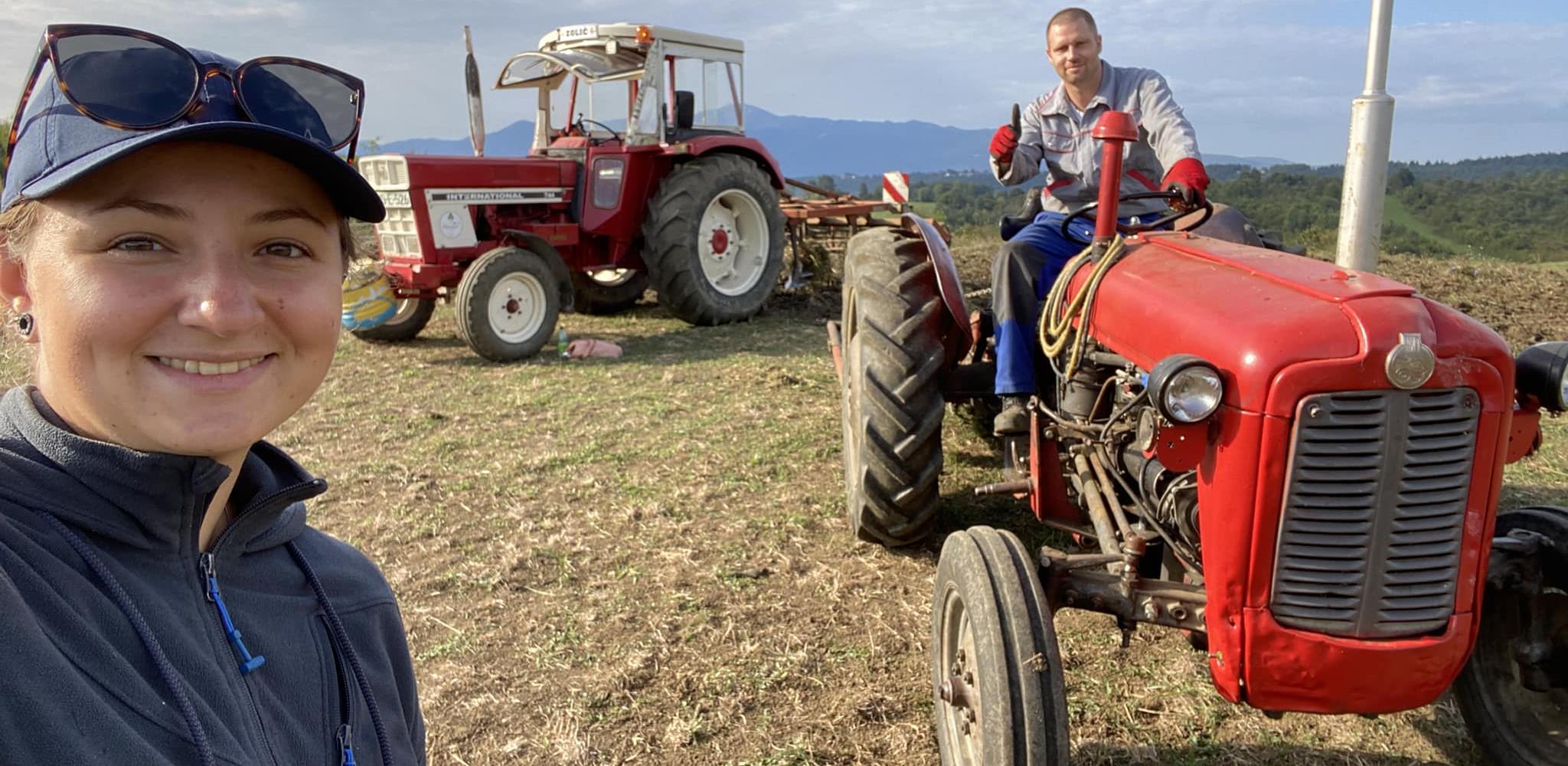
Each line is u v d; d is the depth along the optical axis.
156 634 0.81
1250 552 1.91
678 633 3.05
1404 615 1.89
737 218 8.45
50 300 0.81
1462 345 1.82
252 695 0.91
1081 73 3.77
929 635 3.04
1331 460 1.83
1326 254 11.27
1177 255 2.57
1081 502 2.95
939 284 3.35
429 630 3.09
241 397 0.86
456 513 4.04
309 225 0.91
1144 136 3.81
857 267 3.62
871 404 3.25
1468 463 1.85
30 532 0.78
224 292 0.84
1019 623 2.00
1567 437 4.80
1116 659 2.91
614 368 6.60
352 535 3.83
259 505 0.97
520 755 2.48
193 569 0.89
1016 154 3.92
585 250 8.11
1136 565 2.18
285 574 1.04
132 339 0.82
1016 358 3.20
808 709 2.68
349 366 6.77
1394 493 1.83
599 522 3.93
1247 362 1.88
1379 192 4.18
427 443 4.99
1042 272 3.33
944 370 3.47
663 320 8.53
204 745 0.78
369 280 7.01
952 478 4.41
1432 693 1.92
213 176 0.83
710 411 5.52
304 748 0.96
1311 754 2.49
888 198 9.83
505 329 6.83
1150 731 2.58
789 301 9.50
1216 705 2.68
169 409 0.83
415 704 1.22
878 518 3.30
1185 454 1.96
